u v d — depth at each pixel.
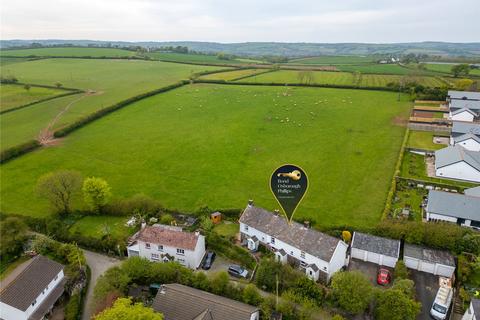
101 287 58.00
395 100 182.00
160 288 55.78
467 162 96.38
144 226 72.50
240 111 163.38
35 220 80.62
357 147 121.00
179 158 114.50
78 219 83.38
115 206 84.62
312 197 90.44
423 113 159.75
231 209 84.25
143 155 117.12
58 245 71.62
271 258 66.44
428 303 59.19
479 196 81.69
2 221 79.19
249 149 120.44
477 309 51.41
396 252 66.88
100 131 139.62
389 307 53.34
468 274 63.09
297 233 68.44
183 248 66.81
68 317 55.94
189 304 52.72
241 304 54.81
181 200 90.12
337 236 75.31
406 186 95.06
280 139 128.88
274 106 170.50
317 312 55.75
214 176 102.25
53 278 60.28
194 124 146.12
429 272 65.88
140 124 147.00
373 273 65.94
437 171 100.38
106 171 106.38
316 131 136.50
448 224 72.12
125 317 44.59
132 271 61.66
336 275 58.91
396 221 75.50
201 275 60.94
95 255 72.19
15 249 72.81
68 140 130.50
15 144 124.00
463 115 146.12
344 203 87.44
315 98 185.62
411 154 116.38
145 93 189.62
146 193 93.75
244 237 75.56
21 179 102.12
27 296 55.56
